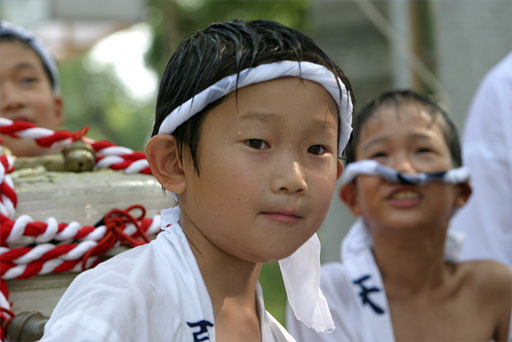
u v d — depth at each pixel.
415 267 1.91
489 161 2.29
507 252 2.25
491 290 1.97
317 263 1.12
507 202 2.26
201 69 0.97
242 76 0.94
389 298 1.93
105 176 1.29
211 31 1.03
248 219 0.94
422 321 1.91
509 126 2.28
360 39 4.24
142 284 0.95
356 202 2.01
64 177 1.27
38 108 2.03
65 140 1.37
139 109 15.68
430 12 3.89
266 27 1.01
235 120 0.95
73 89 16.72
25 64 2.03
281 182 0.93
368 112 1.96
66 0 4.44
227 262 1.05
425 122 1.89
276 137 0.95
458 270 1.99
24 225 1.16
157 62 7.46
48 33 4.77
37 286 1.19
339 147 1.07
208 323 0.98
